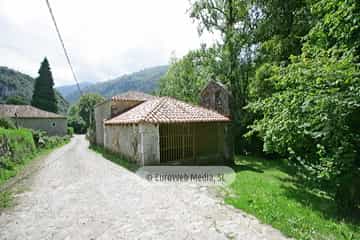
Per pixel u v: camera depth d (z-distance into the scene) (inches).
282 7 602.2
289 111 296.2
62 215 206.7
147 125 465.1
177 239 162.4
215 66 910.4
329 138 257.1
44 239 163.0
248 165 576.1
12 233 172.4
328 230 181.0
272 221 190.1
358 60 271.4
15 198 256.2
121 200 248.1
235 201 238.4
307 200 271.1
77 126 2386.8
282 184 349.4
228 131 617.3
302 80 281.6
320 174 269.1
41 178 356.5
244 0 688.4
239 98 781.3
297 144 322.0
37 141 744.3
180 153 527.5
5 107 1486.2
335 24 291.3
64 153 723.4
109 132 743.1
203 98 786.8
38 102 2017.7
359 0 256.1
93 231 175.2
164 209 220.5
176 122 477.4
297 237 164.4
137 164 485.1
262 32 662.5
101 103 934.4
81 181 335.9
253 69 740.0
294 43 552.1
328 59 273.7
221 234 169.5
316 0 393.7
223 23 786.8
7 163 407.5
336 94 238.7
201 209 220.4
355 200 253.4
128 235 168.6
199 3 768.3
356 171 256.1
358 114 248.5
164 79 1594.5
